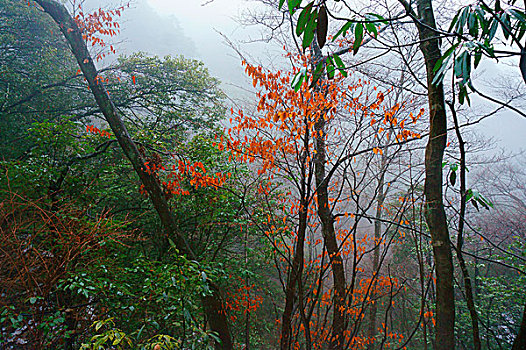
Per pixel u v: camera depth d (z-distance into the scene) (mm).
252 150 3373
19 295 3295
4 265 3158
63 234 3660
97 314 3973
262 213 5410
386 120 3324
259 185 5289
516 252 6055
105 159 6367
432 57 2262
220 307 4852
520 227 9016
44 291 3246
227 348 4773
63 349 3676
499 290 6023
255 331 7078
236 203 5914
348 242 4348
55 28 8898
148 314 3900
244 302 5141
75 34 5656
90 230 3967
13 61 8367
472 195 2305
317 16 1192
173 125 9055
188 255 5090
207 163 5715
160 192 5340
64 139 5191
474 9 1483
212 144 5961
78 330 3850
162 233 6016
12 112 7586
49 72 8375
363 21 1247
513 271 7797
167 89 9594
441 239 2234
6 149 7012
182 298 3176
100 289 3719
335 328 4047
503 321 6387
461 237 2418
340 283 4266
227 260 5852
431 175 2293
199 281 3656
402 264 8461
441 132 2258
